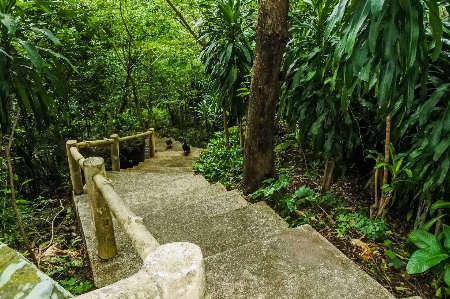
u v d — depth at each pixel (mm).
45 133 4984
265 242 1953
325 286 1617
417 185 2260
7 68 1859
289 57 2709
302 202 2785
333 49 2424
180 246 651
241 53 3654
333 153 2719
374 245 2301
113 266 2043
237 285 1647
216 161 4465
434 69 2248
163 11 5910
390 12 1495
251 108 2830
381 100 1615
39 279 842
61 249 2752
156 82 7605
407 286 2004
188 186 3596
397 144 2564
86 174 1919
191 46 6859
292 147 4102
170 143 6852
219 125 7816
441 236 1996
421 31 1544
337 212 2682
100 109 5797
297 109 2814
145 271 591
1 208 3027
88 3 5184
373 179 2592
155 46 6555
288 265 1766
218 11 3600
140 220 1269
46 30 1966
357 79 1759
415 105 2184
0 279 836
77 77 5172
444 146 1808
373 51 1493
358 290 1590
